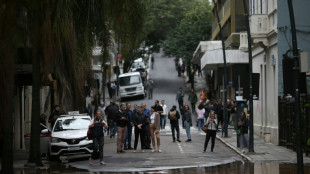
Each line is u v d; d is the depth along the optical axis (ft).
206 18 319.68
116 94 297.94
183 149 119.75
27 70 105.81
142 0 91.81
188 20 323.37
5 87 59.31
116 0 91.40
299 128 67.62
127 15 91.45
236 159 98.89
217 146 127.75
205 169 82.17
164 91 308.19
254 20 137.80
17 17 62.95
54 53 87.86
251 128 106.22
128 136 120.98
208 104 177.06
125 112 114.11
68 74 117.08
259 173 75.66
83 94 122.62
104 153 113.29
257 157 99.86
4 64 59.67
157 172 78.89
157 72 394.93
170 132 174.09
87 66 119.85
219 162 93.25
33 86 92.32
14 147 130.62
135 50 94.79
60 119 108.27
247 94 108.58
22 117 139.03
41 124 115.34
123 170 82.79
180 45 315.37
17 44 62.95
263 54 147.54
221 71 200.54
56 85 133.18
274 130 130.21
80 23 93.56
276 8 126.41
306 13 123.44
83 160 102.27
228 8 226.58
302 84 68.49
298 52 69.92
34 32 83.82
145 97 288.30
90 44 93.81
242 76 179.93
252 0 166.09
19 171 84.48
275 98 132.05
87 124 107.45
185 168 84.23
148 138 120.26
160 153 111.14
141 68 335.88
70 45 103.30
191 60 295.48
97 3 92.58
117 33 92.63
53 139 101.55
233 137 150.51
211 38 318.04
